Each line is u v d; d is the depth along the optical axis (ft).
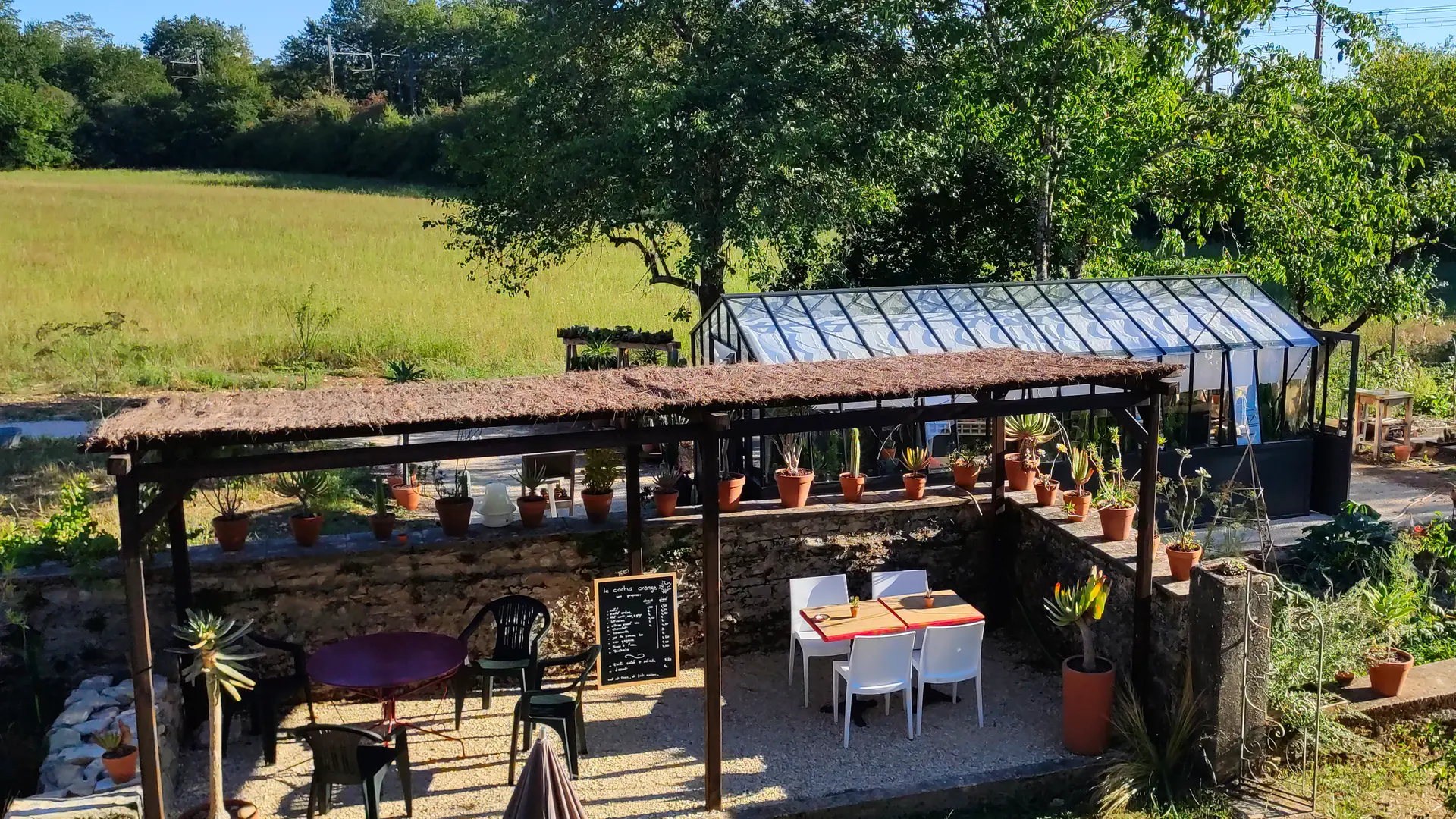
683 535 28.04
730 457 34.12
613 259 106.32
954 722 24.82
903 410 21.59
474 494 39.81
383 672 21.70
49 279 88.48
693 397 20.04
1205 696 21.42
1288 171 48.49
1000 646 29.43
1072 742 23.07
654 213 54.13
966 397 34.47
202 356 66.39
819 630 23.65
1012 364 24.13
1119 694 23.36
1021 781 21.67
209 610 24.77
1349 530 29.96
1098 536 26.73
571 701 22.30
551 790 15.66
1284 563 30.50
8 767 21.40
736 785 21.93
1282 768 22.12
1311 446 39.17
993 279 58.18
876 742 23.84
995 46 48.11
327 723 24.61
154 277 91.91
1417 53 77.00
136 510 17.34
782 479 29.19
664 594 23.48
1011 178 53.57
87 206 134.31
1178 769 21.86
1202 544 28.53
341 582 25.70
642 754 23.48
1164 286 41.04
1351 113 47.62
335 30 277.03
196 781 22.04
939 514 30.04
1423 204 51.44
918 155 51.93
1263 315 39.73
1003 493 30.58
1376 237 48.08
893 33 48.88
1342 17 46.26
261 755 23.29
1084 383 22.50
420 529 27.43
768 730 24.63
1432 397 54.80
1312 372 39.27
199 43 280.10
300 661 23.15
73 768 19.13
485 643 26.91
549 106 53.83
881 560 29.68
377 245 114.62
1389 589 25.34
